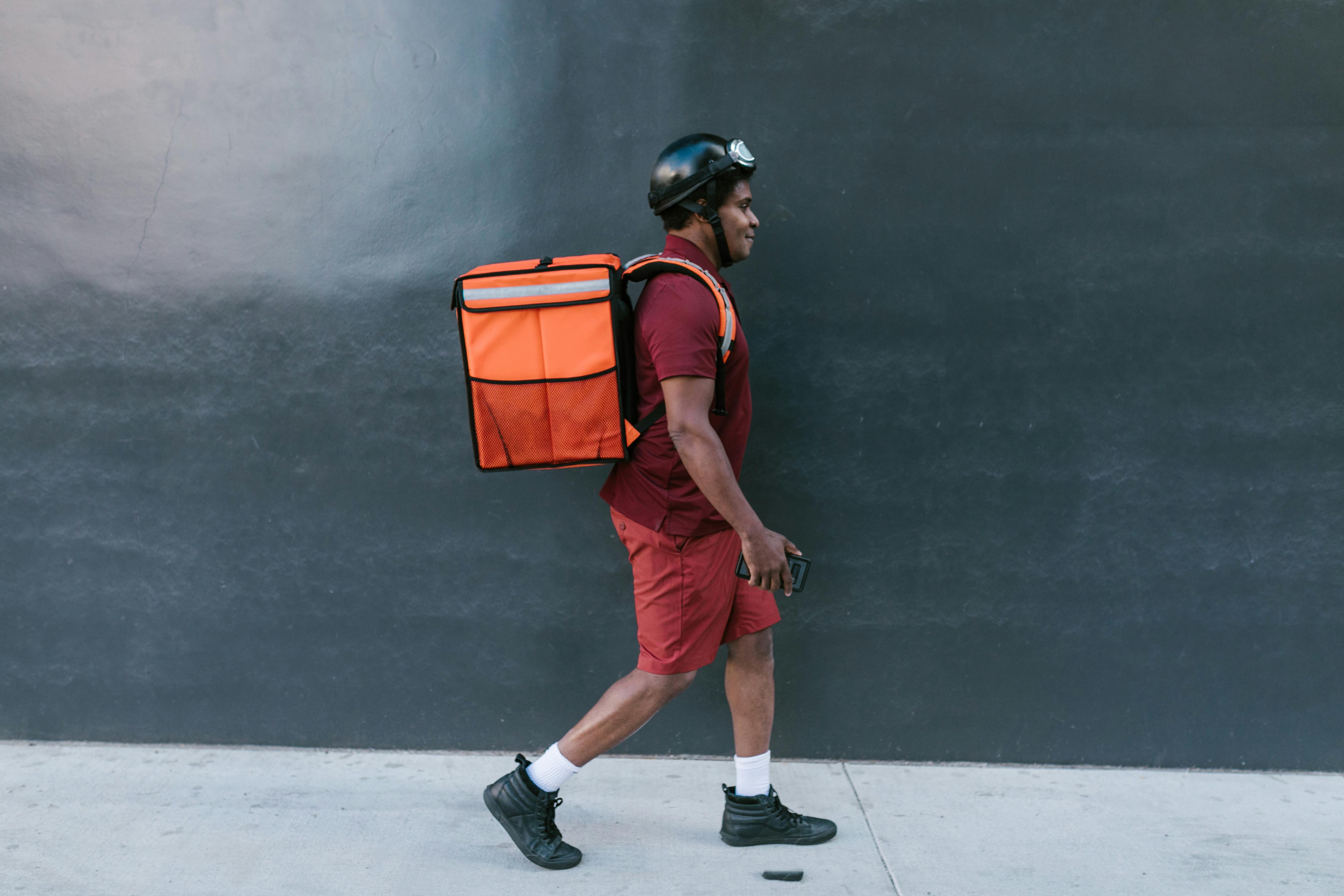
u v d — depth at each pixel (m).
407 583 2.81
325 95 2.69
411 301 2.73
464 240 2.71
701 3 2.63
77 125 2.72
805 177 2.66
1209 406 2.71
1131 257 2.67
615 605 2.79
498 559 2.79
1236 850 2.37
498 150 2.68
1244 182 2.65
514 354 2.12
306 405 2.77
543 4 2.64
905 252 2.68
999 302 2.69
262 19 2.67
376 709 2.85
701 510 2.17
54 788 2.60
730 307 2.13
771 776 2.74
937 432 2.73
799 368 2.71
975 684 2.80
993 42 2.62
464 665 2.83
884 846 2.37
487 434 2.17
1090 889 2.19
